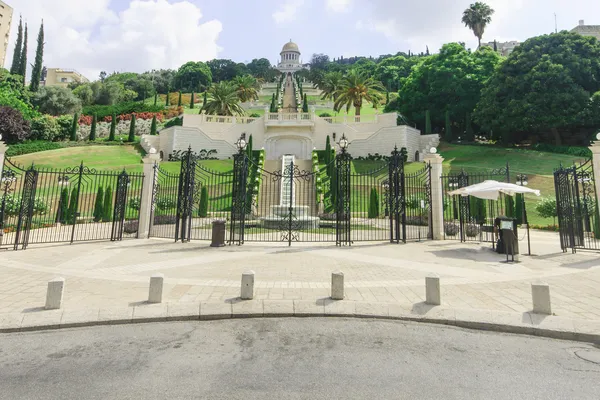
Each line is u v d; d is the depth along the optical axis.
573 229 11.41
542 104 34.97
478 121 42.03
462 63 45.00
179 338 4.50
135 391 3.14
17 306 5.39
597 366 3.77
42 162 36.84
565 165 31.02
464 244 13.75
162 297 5.95
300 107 72.12
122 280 7.23
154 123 50.38
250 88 62.94
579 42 35.34
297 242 14.06
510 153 37.00
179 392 3.13
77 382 3.30
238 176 13.84
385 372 3.58
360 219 24.44
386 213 16.28
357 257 10.46
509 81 37.19
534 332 4.72
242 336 4.58
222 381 3.35
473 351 4.17
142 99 90.56
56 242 13.21
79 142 47.25
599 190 11.17
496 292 6.53
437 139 44.00
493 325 4.89
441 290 6.68
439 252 11.54
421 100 50.00
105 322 4.95
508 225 10.70
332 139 45.47
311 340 4.46
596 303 5.84
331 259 10.09
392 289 6.75
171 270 8.34
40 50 64.19
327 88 64.88
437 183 15.70
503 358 3.98
